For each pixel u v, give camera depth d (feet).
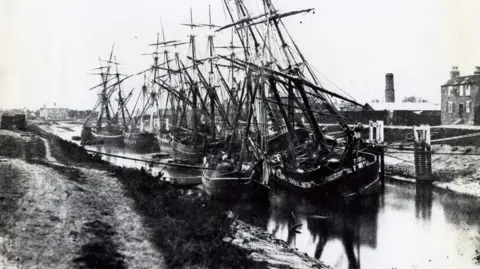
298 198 127.44
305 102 138.92
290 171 134.31
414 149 147.23
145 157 222.07
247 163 136.56
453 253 79.25
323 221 102.12
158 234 55.67
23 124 129.39
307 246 84.28
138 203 69.15
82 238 50.70
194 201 85.25
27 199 59.52
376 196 129.29
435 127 171.42
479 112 168.14
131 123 309.01
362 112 239.50
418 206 115.65
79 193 67.97
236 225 85.30
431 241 86.53
